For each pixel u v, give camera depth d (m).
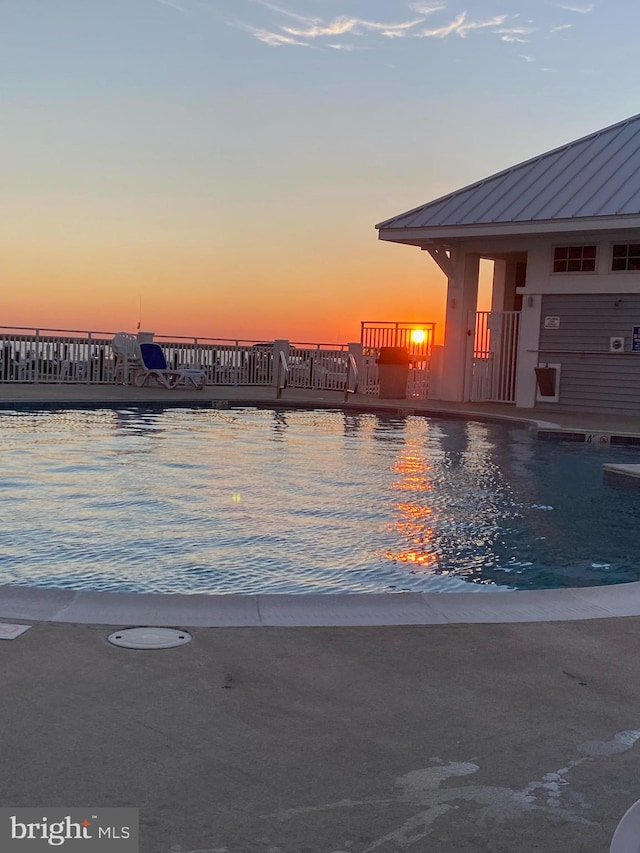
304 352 22.72
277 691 2.62
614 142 19.11
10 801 1.92
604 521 6.43
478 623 3.44
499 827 1.90
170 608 3.40
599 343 17.31
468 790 2.06
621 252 16.89
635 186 16.61
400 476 8.38
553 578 4.76
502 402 19.55
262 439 11.28
